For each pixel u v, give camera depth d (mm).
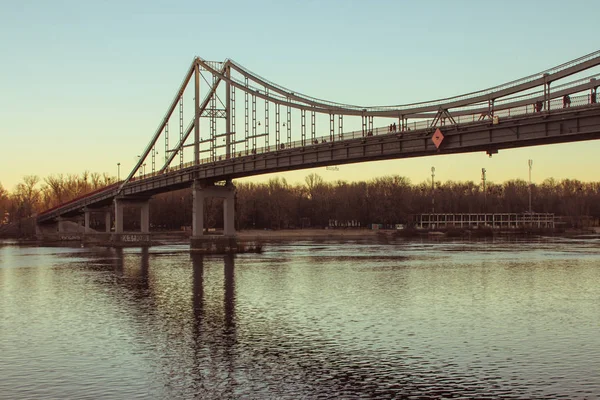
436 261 98562
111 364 36719
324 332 44500
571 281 71375
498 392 31375
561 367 35562
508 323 47250
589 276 76188
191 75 134875
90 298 60781
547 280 72375
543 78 57312
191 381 33406
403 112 75250
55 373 34969
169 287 68125
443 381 33156
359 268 87625
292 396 31062
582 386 32156
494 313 51344
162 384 32938
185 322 48469
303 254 116312
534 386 32219
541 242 155875
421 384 32688
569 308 53594
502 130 61531
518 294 61562
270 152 99312
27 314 52375
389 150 76375
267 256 111375
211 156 124500
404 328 45625
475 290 64375
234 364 36531
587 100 53906
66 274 82562
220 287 67875
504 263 94000
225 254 116500
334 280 73375
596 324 46750
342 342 41562
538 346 40219
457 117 66875
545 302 56719
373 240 178500
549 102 56500
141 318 50219
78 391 31875
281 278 75688
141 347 40625
